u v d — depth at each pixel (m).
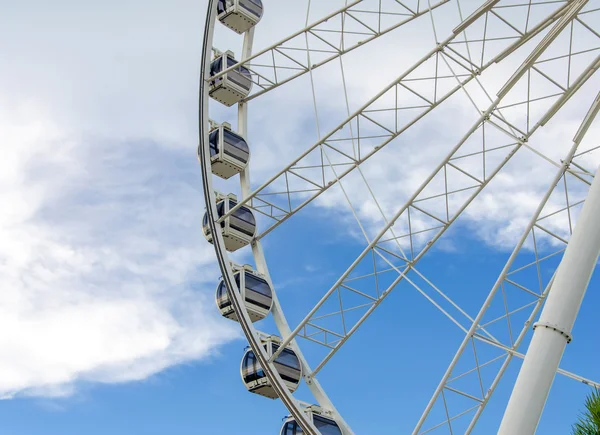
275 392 28.83
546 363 17.22
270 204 29.72
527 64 23.66
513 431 16.91
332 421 29.02
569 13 22.78
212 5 33.41
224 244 31.80
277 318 31.00
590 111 22.75
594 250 17.84
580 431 14.45
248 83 33.66
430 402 22.20
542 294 23.11
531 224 22.81
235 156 33.03
